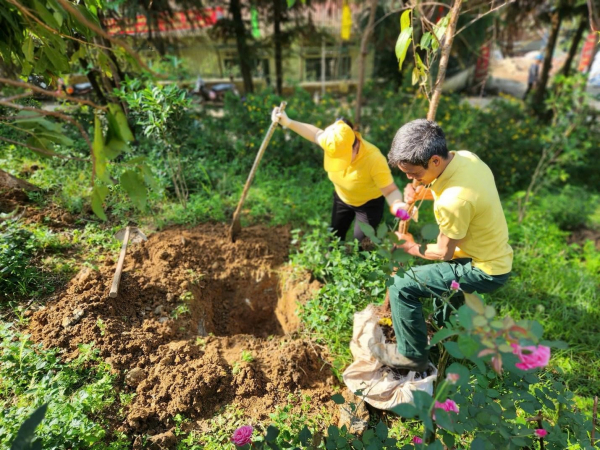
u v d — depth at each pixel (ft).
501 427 4.87
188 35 26.32
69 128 15.05
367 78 37.93
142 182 4.39
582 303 11.73
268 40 24.79
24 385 7.26
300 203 14.10
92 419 7.04
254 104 18.47
